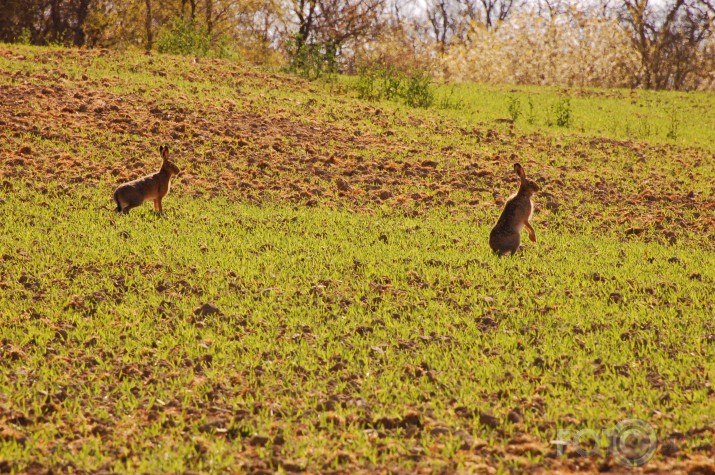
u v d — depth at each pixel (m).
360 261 35.56
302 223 41.75
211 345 26.31
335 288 32.12
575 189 52.84
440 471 18.73
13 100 59.34
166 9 145.12
